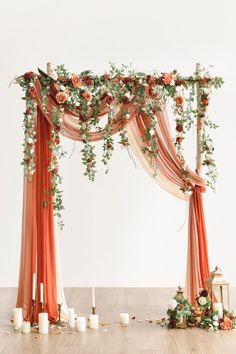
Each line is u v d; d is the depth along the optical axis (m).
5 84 8.86
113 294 8.03
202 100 6.09
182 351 4.98
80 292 8.21
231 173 8.90
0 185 8.88
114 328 5.86
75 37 7.85
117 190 8.91
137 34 7.79
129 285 8.84
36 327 5.89
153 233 8.89
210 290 5.88
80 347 5.14
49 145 6.03
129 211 8.90
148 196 8.91
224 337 5.44
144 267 8.86
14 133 8.90
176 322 5.79
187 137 8.91
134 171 8.93
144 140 6.08
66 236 8.88
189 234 6.27
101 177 8.93
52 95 6.03
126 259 8.86
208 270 6.22
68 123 6.08
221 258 8.85
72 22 7.42
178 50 8.29
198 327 5.85
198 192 6.25
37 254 6.06
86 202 8.91
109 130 6.03
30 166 5.99
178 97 6.05
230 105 8.92
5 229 8.87
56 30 7.64
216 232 8.88
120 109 6.04
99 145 8.95
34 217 6.06
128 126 6.13
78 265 8.85
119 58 8.52
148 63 8.70
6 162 8.91
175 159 6.15
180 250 8.85
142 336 5.51
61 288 6.22
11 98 8.88
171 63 8.71
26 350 5.07
